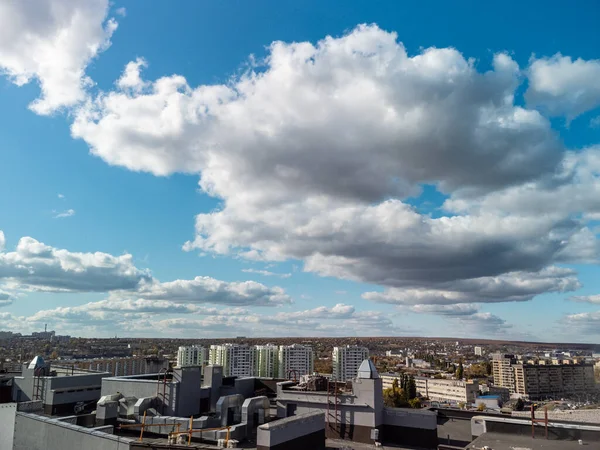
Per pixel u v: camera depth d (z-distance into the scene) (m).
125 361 184.12
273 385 43.59
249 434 31.92
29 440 31.80
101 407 33.75
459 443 33.72
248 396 42.56
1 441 33.38
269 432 25.48
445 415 39.81
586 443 25.33
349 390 36.50
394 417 34.34
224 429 29.38
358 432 33.41
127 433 33.06
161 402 36.00
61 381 41.88
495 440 26.34
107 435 27.16
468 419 38.97
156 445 25.91
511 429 27.81
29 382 42.41
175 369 37.16
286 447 26.47
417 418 33.62
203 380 40.75
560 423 28.19
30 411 35.16
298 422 27.64
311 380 37.03
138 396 37.03
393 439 34.03
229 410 33.97
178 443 27.09
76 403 42.22
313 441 28.84
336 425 34.12
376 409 33.50
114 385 38.25
